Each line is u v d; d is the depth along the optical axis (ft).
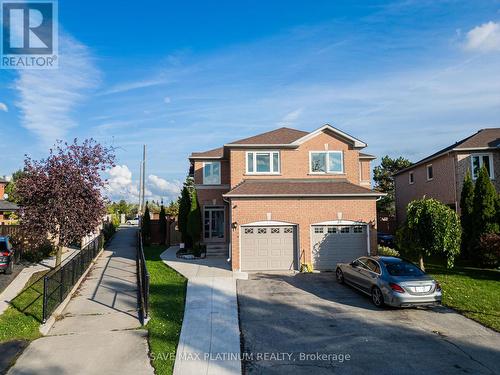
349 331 31.04
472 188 65.36
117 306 38.52
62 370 23.93
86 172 51.67
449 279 48.26
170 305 38.22
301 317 34.71
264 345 28.22
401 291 35.35
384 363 25.05
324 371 23.98
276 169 70.38
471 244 61.77
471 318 34.09
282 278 51.16
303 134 76.89
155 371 23.86
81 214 51.67
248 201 57.41
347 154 70.28
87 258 58.65
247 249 56.90
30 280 48.52
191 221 76.84
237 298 41.09
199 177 85.51
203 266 60.18
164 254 76.33
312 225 57.67
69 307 38.24
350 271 44.86
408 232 51.67
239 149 70.38
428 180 92.22
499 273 52.42
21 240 63.52
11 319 33.65
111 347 27.76
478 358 25.77
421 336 29.86
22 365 24.64
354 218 58.13
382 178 148.36
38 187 49.70
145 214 95.50
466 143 79.82
